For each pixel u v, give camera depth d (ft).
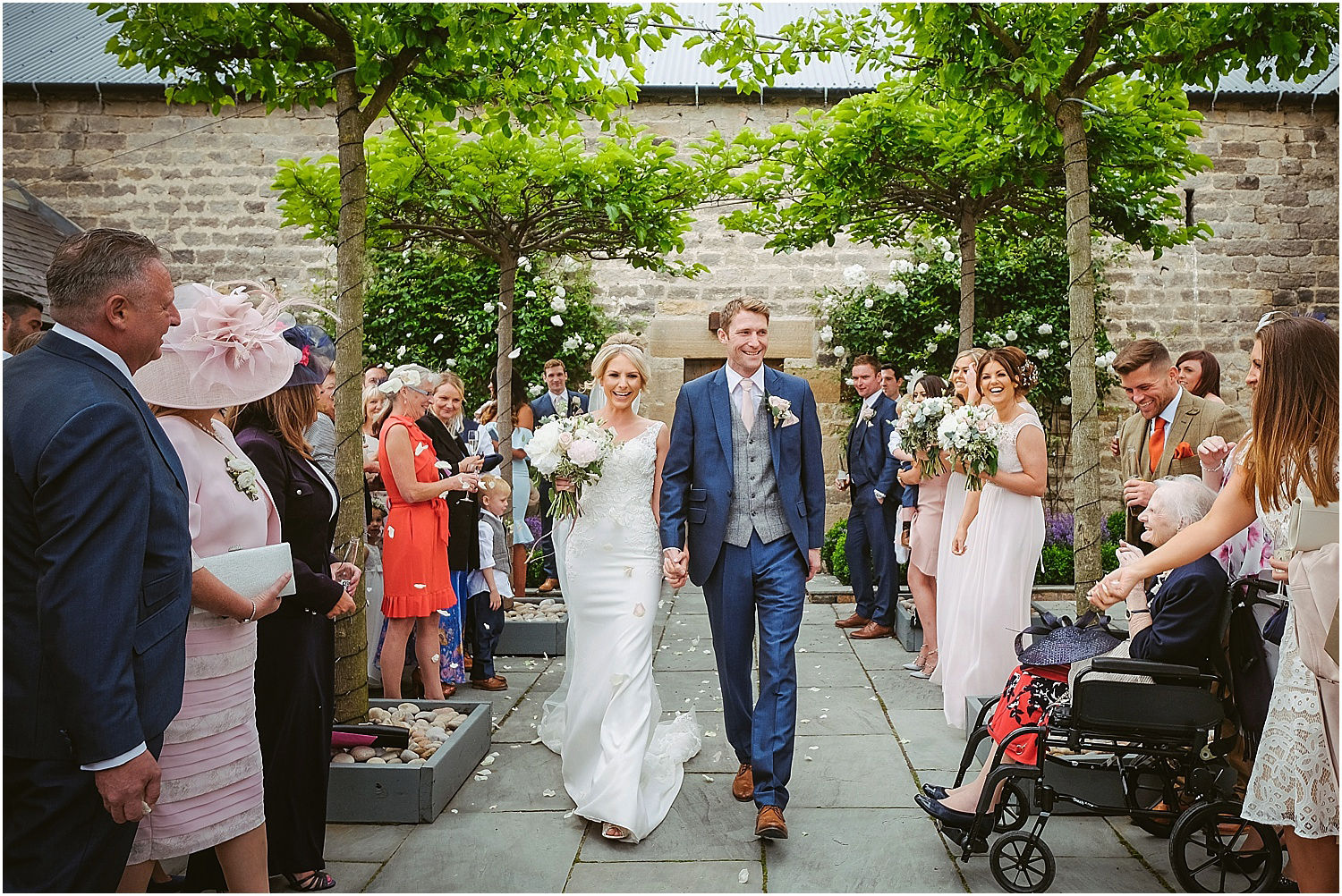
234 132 33.06
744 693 11.09
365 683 12.16
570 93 15.46
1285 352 7.31
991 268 32.63
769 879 9.09
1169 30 12.43
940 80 14.88
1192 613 8.64
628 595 11.29
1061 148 17.52
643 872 9.26
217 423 7.58
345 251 12.24
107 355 5.86
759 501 10.87
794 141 20.44
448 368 32.17
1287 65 12.87
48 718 5.32
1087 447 14.12
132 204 32.96
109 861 5.53
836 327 33.42
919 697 15.65
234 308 7.26
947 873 9.20
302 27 13.05
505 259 22.97
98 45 35.76
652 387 33.53
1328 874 7.46
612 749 10.47
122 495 5.40
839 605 25.00
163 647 5.85
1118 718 8.57
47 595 5.16
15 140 32.86
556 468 11.21
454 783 11.33
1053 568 26.12
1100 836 10.08
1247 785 8.32
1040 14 13.75
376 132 32.12
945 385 17.53
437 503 13.88
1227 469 10.00
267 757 8.55
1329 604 7.12
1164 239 20.84
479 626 16.44
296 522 8.65
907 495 18.93
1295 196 33.04
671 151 20.80
